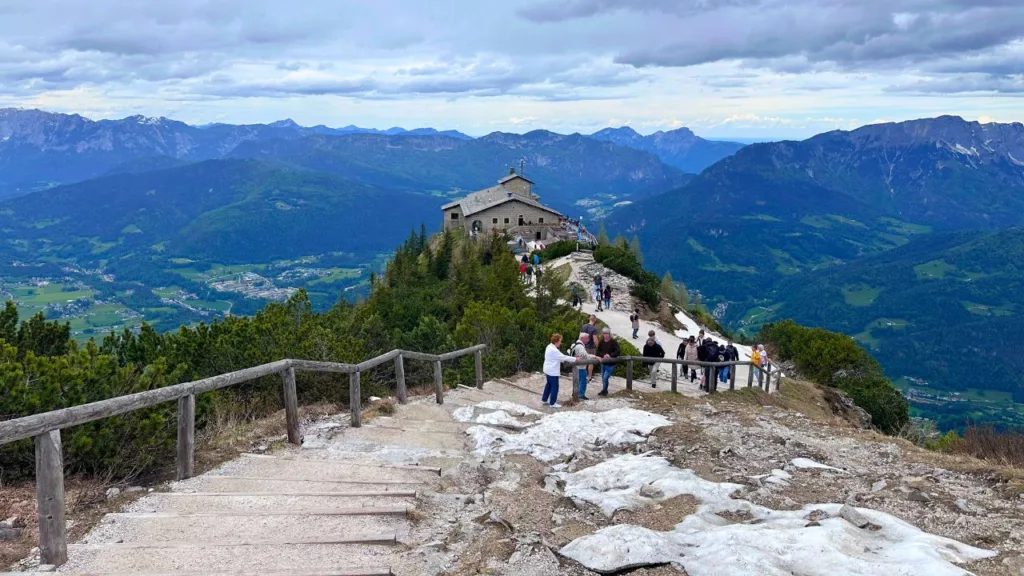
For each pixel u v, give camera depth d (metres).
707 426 10.88
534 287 46.34
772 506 6.86
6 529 5.64
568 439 10.24
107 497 6.73
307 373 13.12
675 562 5.38
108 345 13.94
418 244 100.62
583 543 5.71
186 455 7.41
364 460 8.59
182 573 4.82
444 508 6.87
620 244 86.75
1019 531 5.98
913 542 5.48
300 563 5.28
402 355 12.98
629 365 17.75
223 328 14.60
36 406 7.29
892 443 10.38
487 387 17.70
